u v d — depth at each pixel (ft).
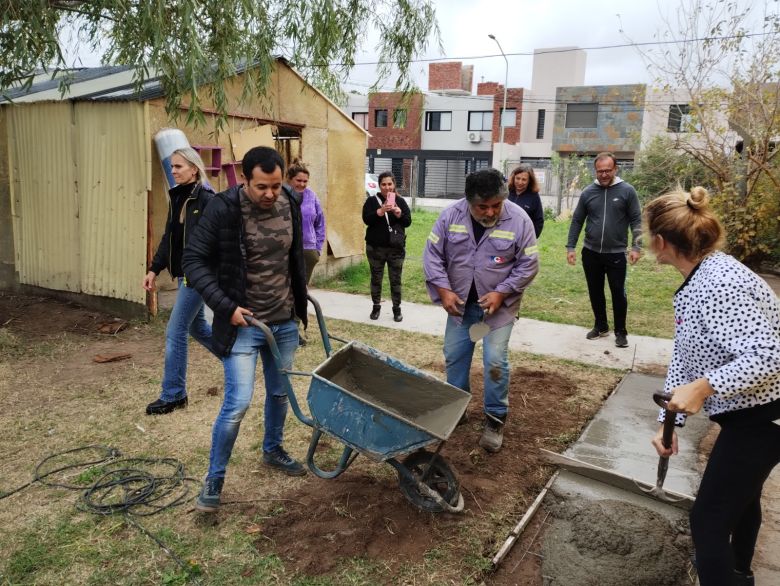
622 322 20.98
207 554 9.70
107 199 22.70
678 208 7.33
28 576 9.18
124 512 10.82
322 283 30.89
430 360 19.45
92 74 32.45
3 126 25.34
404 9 28.19
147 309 22.66
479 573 9.35
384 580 9.18
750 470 7.04
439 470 10.87
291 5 25.38
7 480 11.95
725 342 6.80
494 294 12.30
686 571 9.39
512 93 126.72
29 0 18.11
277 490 11.60
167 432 13.99
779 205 35.50
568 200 77.92
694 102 36.91
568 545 9.88
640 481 11.68
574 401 16.11
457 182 135.74
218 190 25.84
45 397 15.98
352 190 32.78
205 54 21.06
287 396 11.75
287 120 28.25
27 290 26.35
